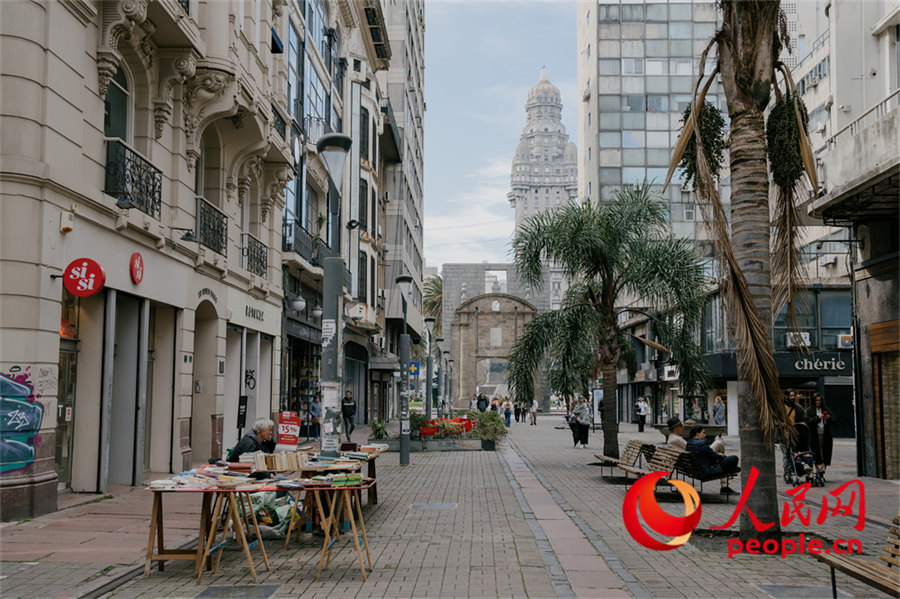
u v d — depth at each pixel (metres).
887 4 18.92
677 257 18.86
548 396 77.25
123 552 8.37
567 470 18.73
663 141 53.38
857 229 17.84
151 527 7.53
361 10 37.03
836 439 33.78
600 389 50.84
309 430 27.20
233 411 20.52
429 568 7.89
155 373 15.80
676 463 12.84
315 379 30.67
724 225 9.27
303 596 6.77
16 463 10.20
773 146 10.05
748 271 9.48
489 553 8.64
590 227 18.89
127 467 13.94
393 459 22.28
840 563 6.18
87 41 12.01
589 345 19.78
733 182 9.74
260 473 8.65
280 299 24.34
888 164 13.57
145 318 14.13
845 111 19.30
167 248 15.10
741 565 8.14
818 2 32.97
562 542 9.29
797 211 10.27
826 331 34.16
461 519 11.06
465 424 26.95
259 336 22.17
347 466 9.05
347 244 33.50
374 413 50.34
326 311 11.81
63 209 11.00
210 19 16.14
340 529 10.09
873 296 17.34
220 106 16.66
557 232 18.95
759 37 9.51
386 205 50.28
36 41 10.59
